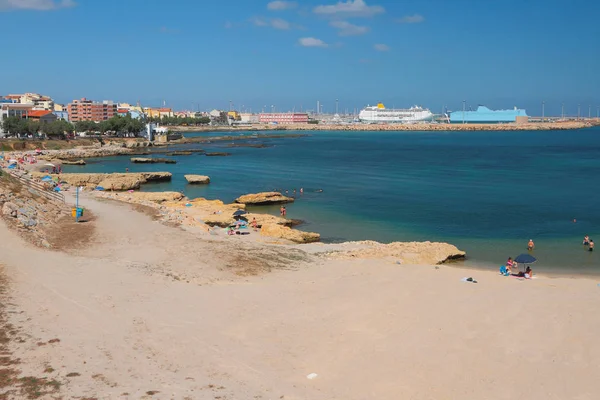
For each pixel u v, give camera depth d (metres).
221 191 103.38
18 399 18.03
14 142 188.62
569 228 68.81
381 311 31.12
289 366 23.44
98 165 156.12
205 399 19.22
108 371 20.88
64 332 24.31
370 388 21.58
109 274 35.16
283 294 34.59
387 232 66.75
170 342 24.83
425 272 42.34
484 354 25.08
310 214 79.06
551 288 38.00
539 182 115.31
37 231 45.66
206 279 37.12
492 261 52.59
